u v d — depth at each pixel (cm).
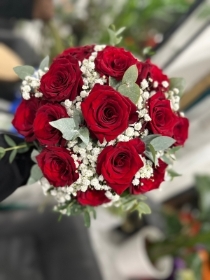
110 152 32
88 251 74
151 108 34
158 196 105
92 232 87
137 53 92
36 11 100
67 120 32
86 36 112
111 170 32
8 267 71
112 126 31
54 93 33
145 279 89
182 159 91
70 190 34
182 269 90
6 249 73
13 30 116
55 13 115
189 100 81
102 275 74
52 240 75
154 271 82
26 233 75
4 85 89
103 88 32
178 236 79
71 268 72
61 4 115
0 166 36
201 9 65
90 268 72
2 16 106
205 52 70
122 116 31
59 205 39
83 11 114
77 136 32
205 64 73
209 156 87
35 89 35
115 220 85
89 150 33
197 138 90
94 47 38
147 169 35
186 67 72
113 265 87
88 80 34
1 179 36
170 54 70
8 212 73
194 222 81
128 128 33
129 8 102
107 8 109
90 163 34
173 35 68
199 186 81
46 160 33
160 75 38
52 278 73
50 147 33
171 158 39
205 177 82
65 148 34
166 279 87
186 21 66
